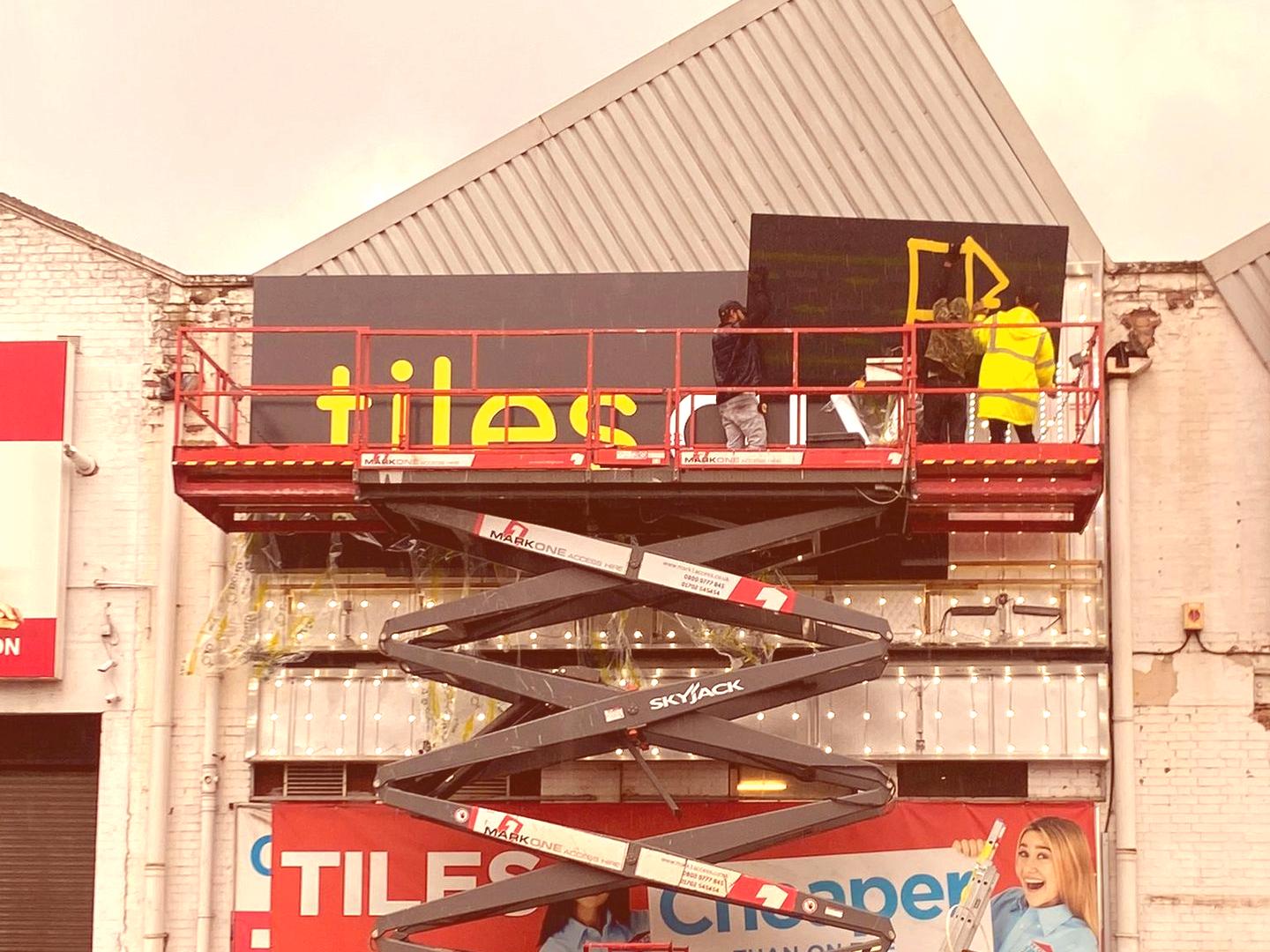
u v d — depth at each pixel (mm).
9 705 19125
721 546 16344
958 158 19875
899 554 18469
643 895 17938
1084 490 16500
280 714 18703
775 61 20406
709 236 19938
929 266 17984
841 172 20016
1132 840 17922
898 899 17828
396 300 19078
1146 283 19172
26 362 19422
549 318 18938
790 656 18438
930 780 18391
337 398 18859
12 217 20047
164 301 19812
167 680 18922
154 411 19594
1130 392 19000
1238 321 18969
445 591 18781
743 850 15930
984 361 17094
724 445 17922
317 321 19078
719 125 20266
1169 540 18672
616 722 15922
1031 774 18297
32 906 18969
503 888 15875
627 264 19906
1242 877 17969
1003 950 17641
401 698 18656
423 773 15977
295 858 18359
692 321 18859
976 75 20094
